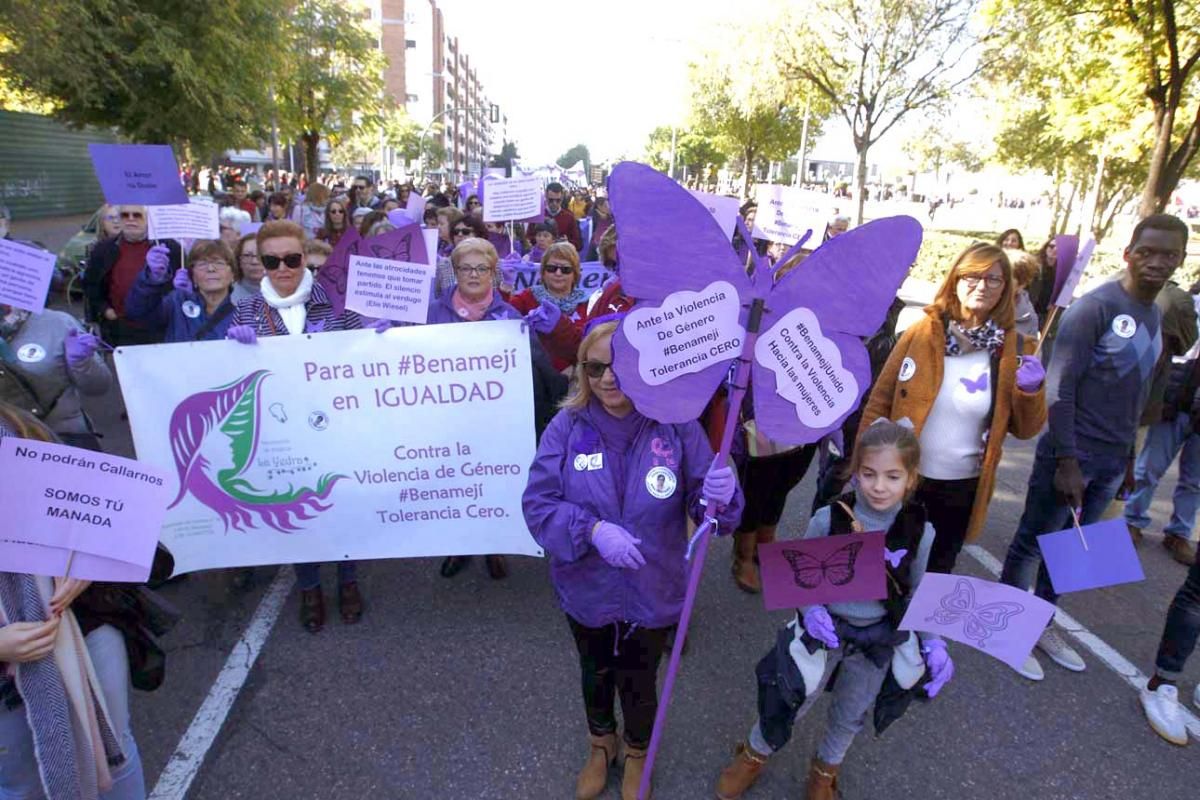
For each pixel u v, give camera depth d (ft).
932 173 215.72
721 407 9.97
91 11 37.17
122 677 6.40
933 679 7.82
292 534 11.95
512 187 26.35
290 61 59.00
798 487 18.97
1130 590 14.30
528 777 8.96
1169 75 33.06
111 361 26.50
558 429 7.75
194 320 14.29
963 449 10.38
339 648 11.41
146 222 18.85
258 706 10.04
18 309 10.66
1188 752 9.89
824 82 64.90
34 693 5.55
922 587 7.33
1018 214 163.43
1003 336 10.05
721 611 12.85
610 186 6.31
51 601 5.53
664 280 6.47
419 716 9.93
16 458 5.39
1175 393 15.14
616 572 7.67
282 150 160.04
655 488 7.45
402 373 11.63
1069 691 11.07
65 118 44.91
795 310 6.53
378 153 251.39
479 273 13.33
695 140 165.78
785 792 8.92
